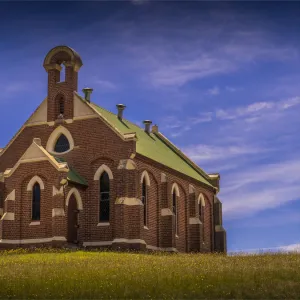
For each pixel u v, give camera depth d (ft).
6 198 148.77
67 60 162.50
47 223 144.15
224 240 196.44
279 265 94.68
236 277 82.74
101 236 149.59
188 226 179.11
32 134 163.32
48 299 75.77
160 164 163.43
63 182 142.72
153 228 159.33
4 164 164.96
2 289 79.71
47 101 163.02
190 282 80.43
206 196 195.31
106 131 153.89
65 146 159.33
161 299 74.18
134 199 146.51
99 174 153.28
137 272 87.97
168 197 164.25
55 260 110.63
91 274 86.69
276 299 74.69
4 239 145.07
